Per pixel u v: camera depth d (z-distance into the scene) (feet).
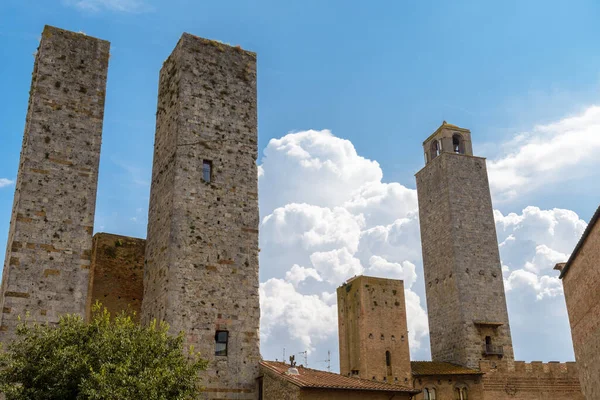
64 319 99.55
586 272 114.42
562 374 217.36
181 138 130.93
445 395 203.92
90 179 119.65
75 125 121.70
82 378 86.02
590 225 104.63
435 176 265.13
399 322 197.47
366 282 198.49
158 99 148.25
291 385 114.62
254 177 136.67
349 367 196.65
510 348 237.45
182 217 124.98
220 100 138.72
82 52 127.65
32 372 89.71
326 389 116.47
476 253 248.11
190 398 95.86
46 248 111.75
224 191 131.54
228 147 135.74
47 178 115.96
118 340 94.38
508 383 211.61
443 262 250.78
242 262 128.16
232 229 129.49
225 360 119.55
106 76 128.67
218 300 122.83
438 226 257.75
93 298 134.72
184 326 117.70
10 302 105.81
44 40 124.47
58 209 115.03
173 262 121.19
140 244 145.07
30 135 116.98
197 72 138.21
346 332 202.49
